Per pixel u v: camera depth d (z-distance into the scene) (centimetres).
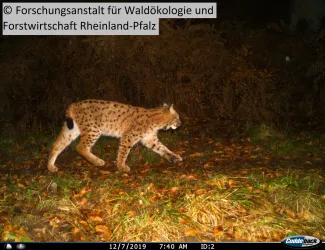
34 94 830
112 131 686
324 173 648
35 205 574
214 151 714
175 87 823
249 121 803
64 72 823
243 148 725
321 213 566
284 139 746
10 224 544
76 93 819
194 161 686
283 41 900
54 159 668
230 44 891
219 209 555
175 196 583
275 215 557
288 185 591
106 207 564
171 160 688
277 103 836
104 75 816
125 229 536
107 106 680
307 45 889
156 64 823
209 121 819
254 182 605
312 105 856
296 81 873
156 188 596
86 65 816
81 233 536
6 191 602
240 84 831
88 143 679
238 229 541
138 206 564
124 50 798
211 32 846
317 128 798
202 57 827
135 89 823
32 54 827
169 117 690
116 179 624
